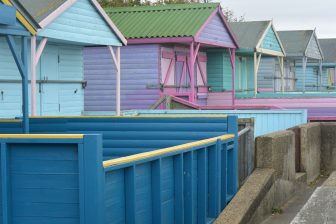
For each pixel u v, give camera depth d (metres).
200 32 19.48
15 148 4.80
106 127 8.62
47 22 12.84
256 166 9.44
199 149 7.16
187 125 8.38
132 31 19.86
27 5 13.33
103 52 20.22
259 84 31.61
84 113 16.36
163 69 20.31
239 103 23.53
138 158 5.39
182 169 6.49
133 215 5.30
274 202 9.28
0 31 7.48
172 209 6.45
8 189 4.80
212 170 7.60
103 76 20.30
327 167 13.48
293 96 22.92
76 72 16.31
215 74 24.72
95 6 15.09
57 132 8.91
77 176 4.69
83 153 4.61
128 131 8.52
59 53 15.49
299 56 34.00
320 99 21.50
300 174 11.56
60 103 15.55
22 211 4.82
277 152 9.62
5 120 8.92
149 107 18.67
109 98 20.30
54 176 4.73
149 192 5.84
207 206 7.55
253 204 7.91
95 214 4.59
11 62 13.45
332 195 8.28
